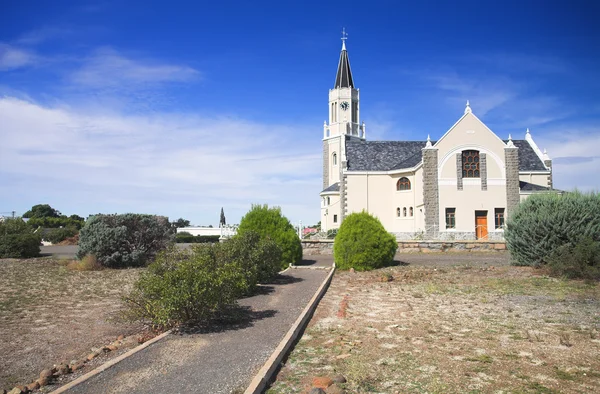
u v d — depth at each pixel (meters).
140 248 23.02
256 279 14.02
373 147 47.28
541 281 14.85
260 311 10.77
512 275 16.39
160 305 8.64
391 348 7.65
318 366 6.79
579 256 14.84
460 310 10.77
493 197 36.66
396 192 41.75
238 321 9.68
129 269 21.72
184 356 7.13
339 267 20.50
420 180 38.12
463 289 13.91
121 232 22.41
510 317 9.87
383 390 5.82
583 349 7.45
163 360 6.94
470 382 6.06
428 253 28.56
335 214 54.16
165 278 8.99
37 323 10.01
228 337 8.30
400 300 12.38
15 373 6.78
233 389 5.73
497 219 36.75
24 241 28.23
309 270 20.34
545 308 10.75
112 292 14.55
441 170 36.84
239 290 11.00
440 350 7.50
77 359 7.45
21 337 8.79
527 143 45.72
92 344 8.30
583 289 13.24
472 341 8.02
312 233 49.44
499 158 36.97
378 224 20.92
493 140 37.09
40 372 6.78
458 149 36.97
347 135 65.19
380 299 12.67
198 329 8.97
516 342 7.90
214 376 6.21
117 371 6.45
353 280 16.92
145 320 10.14
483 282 15.14
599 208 17.19
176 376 6.22
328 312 10.93
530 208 18.91
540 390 5.77
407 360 7.00
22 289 15.23
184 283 8.88
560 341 7.80
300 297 12.74
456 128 37.16
